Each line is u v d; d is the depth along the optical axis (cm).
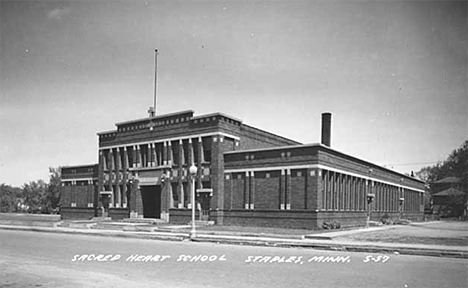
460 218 6719
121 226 3603
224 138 3822
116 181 4594
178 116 4056
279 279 1303
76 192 5381
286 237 2639
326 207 3416
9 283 1244
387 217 5162
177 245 2317
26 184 8450
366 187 4416
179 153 4009
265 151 3562
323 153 3388
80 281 1270
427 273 1416
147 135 4306
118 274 1390
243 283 1242
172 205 4019
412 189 6425
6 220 4606
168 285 1212
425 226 4412
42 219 4616
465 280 1295
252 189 3603
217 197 3706
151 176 4169
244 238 2528
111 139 4684
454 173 6988
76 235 3069
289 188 3403
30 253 1934
